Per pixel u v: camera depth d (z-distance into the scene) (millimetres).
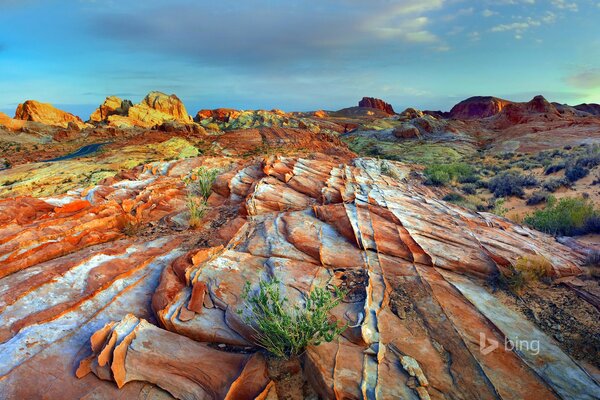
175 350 5000
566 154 30781
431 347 5020
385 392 4238
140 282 6883
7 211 9758
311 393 4449
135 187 13367
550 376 4570
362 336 5059
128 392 4543
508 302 6301
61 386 4578
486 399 4227
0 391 4477
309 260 7379
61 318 5758
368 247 7891
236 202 12734
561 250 8617
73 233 8984
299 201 11734
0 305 6055
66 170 38281
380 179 17016
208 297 6070
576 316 5852
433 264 7375
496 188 18891
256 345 5285
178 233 9742
